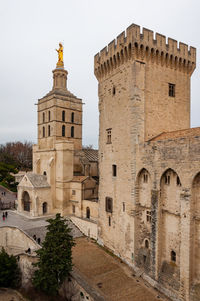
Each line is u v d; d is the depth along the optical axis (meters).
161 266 24.58
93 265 29.25
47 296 24.89
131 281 25.52
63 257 24.64
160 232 24.67
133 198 28.30
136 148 28.11
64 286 25.62
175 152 22.55
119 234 31.39
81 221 43.62
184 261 21.22
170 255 23.75
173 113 31.64
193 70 33.59
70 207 51.94
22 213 52.62
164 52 30.02
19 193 54.38
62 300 24.39
